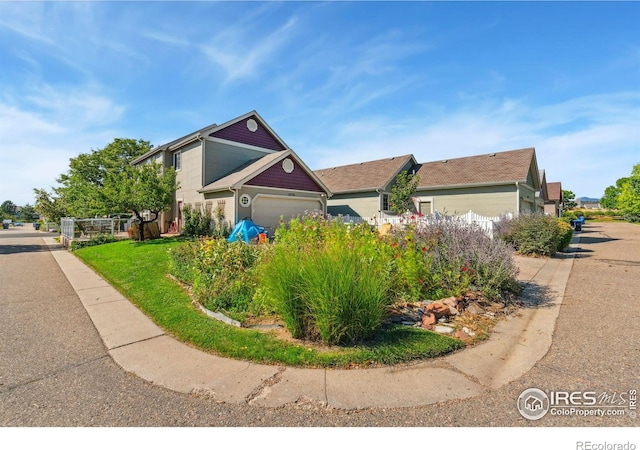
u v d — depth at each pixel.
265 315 4.62
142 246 12.52
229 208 14.50
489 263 5.45
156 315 4.89
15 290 6.74
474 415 2.46
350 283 3.61
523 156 18.72
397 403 2.62
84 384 2.98
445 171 20.36
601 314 4.71
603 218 42.72
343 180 23.11
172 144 19.09
